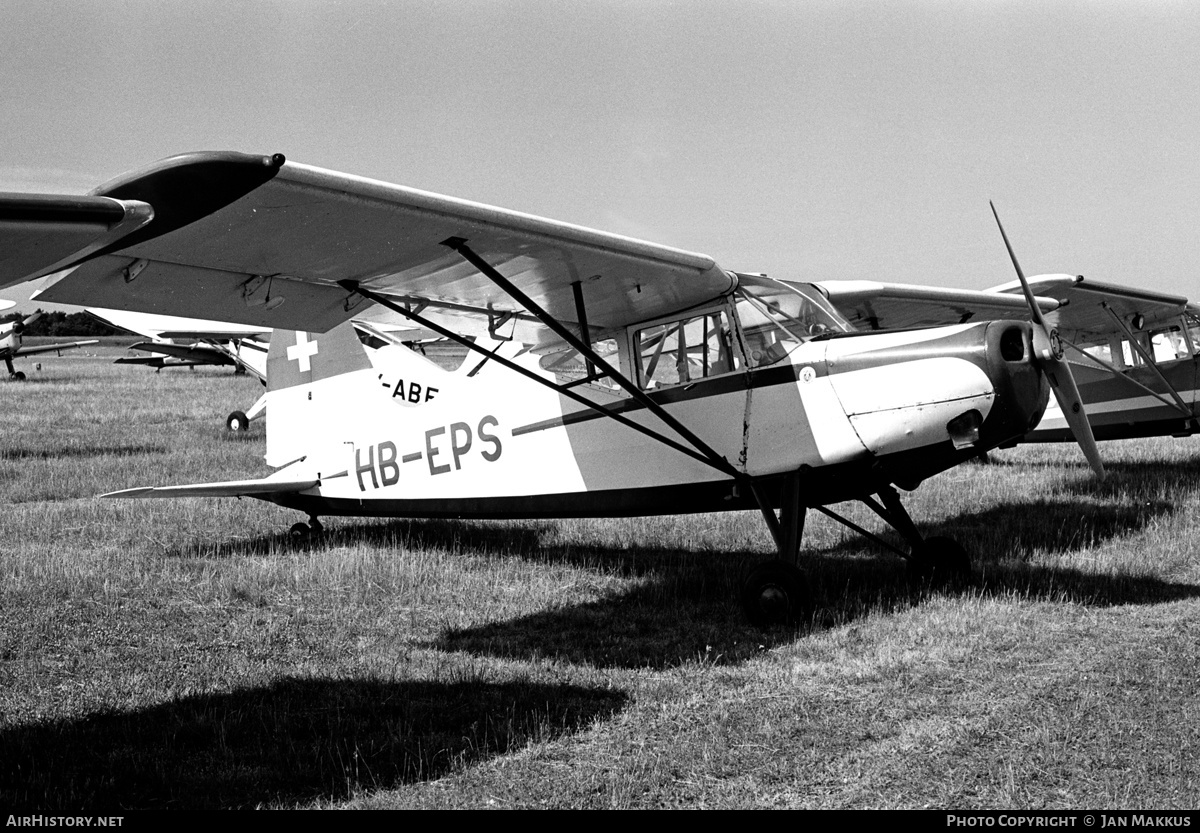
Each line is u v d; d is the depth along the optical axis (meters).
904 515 6.70
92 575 6.88
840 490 6.32
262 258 4.89
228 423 18.61
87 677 4.92
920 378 5.79
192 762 3.88
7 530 8.79
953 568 6.57
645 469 6.73
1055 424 12.80
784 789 3.54
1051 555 7.30
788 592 5.74
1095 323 12.10
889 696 4.40
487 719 4.29
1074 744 3.79
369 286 5.66
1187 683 4.38
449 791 3.59
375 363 8.10
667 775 3.67
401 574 6.99
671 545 8.20
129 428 18.84
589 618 6.04
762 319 6.36
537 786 3.61
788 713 4.23
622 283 6.05
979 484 10.92
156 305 5.23
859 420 5.92
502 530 8.76
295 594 6.59
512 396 7.36
